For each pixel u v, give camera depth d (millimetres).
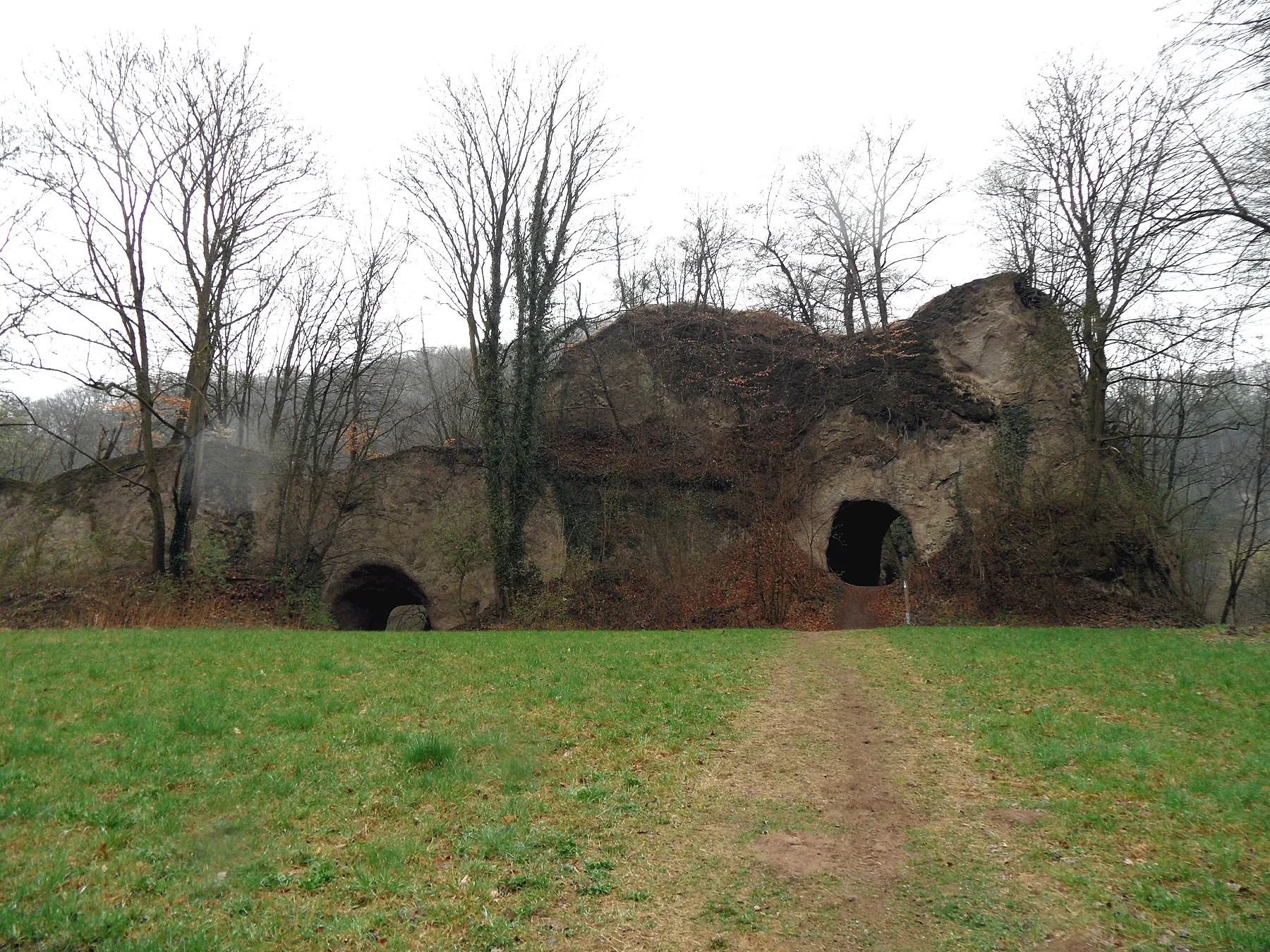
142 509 32375
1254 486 34438
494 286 34750
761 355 39594
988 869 6664
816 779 9047
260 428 42594
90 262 29031
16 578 30125
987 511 30891
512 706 11664
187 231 32062
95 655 14945
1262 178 17453
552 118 35094
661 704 12094
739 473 36344
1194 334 20312
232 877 5996
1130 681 13656
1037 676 14508
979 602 29234
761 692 13602
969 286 35344
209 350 32312
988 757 9648
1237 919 5582
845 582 35000
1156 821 7344
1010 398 32844
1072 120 32688
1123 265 23359
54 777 7797
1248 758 8852
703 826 7582
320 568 32688
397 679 13469
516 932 5477
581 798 8039
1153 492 30656
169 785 7797
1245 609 38344
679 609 31438
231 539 32500
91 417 56938
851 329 44312
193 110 32125
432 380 55781
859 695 13734
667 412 38094
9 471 45312
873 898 6227
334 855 6496
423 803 7645
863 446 34406
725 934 5652
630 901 6059
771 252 42969
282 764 8531
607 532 34281
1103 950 5363
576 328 35656
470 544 32000
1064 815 7648
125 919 5250
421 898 5855
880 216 45406
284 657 15570
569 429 37281
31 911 5262
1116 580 28547
